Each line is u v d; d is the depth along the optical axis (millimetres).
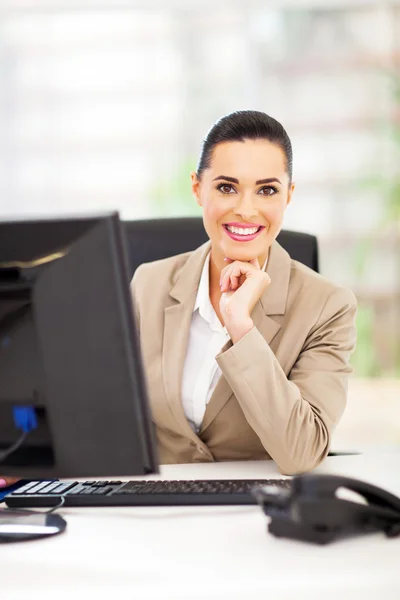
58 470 1132
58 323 1096
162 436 1727
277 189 1603
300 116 5250
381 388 5387
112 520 1173
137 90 5238
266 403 1436
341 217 5293
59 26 5199
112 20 5195
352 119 5258
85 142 5270
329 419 1536
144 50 5215
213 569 951
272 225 1618
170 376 1668
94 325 1089
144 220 1966
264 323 1646
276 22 5211
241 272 1577
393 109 5254
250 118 1586
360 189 5273
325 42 5234
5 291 1103
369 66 5242
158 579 924
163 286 1785
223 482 1312
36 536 1086
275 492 1064
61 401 1111
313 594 891
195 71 5227
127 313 1088
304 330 1642
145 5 5152
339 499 1039
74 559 1001
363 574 923
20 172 5285
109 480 1420
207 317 1701
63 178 5297
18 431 1134
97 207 5301
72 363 1100
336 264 5324
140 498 1246
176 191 5281
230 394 1626
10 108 5246
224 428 1651
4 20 5188
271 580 909
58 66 5223
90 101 5246
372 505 1073
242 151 1573
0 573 957
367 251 5305
